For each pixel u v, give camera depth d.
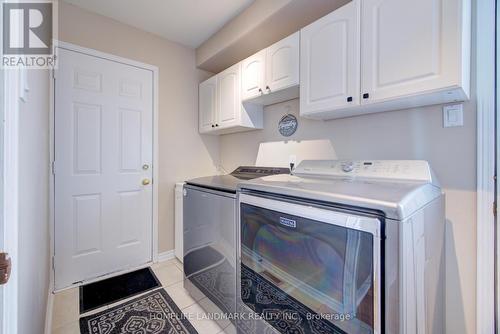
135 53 2.23
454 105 1.18
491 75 1.09
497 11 1.08
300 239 1.01
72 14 1.90
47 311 1.49
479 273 1.12
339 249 0.87
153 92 2.35
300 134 1.98
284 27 1.86
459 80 0.94
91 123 2.01
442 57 0.97
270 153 2.25
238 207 1.35
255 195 1.23
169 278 2.08
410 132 1.34
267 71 1.82
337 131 1.71
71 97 1.91
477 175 1.12
